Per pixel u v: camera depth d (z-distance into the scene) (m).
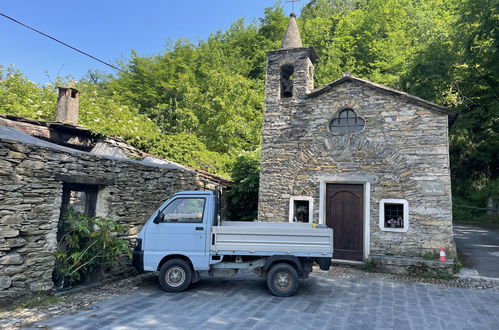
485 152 20.89
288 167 9.69
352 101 9.26
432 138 8.32
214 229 5.99
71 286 5.99
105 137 11.26
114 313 4.79
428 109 8.45
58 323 4.32
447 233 7.94
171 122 21.19
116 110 16.39
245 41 29.97
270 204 9.71
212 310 5.00
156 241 6.10
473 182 22.06
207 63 25.56
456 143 21.59
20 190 4.96
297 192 9.51
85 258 6.04
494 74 15.48
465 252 10.27
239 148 19.50
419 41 22.27
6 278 4.74
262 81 24.94
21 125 9.21
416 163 8.39
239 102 21.45
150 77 23.94
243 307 5.17
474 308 5.30
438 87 16.48
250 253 5.88
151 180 8.02
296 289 5.80
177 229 6.10
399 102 8.75
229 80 21.94
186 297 5.71
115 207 6.83
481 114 17.08
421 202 8.23
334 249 9.01
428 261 7.60
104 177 6.55
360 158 8.97
